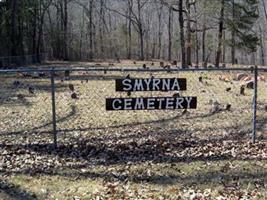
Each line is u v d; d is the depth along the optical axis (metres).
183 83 5.21
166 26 48.97
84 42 47.09
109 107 5.26
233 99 9.60
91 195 4.07
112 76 15.81
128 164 4.89
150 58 47.75
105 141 5.83
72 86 11.46
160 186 4.27
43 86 12.91
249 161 4.95
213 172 4.62
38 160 5.04
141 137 6.04
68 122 7.08
